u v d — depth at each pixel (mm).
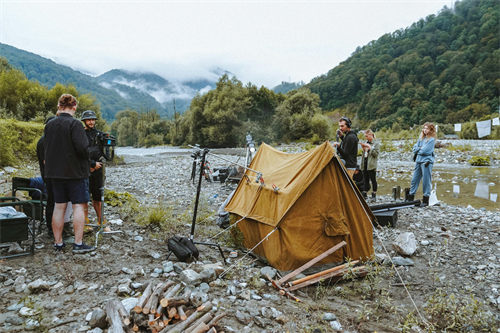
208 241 5738
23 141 16734
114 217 6637
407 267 4953
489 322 3514
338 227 4523
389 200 9336
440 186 12070
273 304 3660
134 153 36875
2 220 4094
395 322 3541
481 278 4508
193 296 3133
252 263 4891
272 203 4750
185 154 32875
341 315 3578
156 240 5492
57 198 4438
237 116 52781
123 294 3527
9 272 3877
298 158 5238
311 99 54844
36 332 2811
